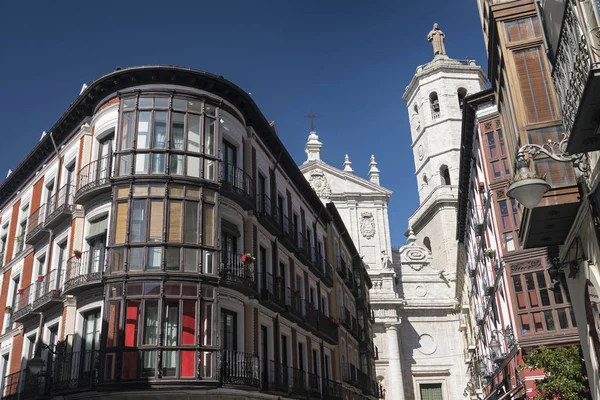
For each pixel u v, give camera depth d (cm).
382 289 5612
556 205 1200
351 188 5969
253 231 2169
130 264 1758
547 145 1258
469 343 5059
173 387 1641
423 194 6619
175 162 1898
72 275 1919
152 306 1730
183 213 1836
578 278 1365
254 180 2267
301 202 2944
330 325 3022
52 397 1808
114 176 1858
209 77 2028
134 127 1916
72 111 2197
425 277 5934
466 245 4106
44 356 2030
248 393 1905
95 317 1841
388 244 5828
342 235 3834
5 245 2756
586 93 848
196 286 1773
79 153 2155
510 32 1390
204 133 1978
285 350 2378
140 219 1812
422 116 6675
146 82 1984
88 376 1723
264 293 2133
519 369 2020
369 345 4247
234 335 1934
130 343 1678
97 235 1908
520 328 2339
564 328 2266
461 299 5431
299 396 2323
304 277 2778
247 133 2280
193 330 1731
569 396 1845
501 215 2544
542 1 1213
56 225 2191
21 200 2697
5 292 2588
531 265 2394
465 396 5466
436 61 6700
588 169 1110
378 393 4478
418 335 5753
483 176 2914
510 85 1352
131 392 1639
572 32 922
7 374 2316
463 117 2869
